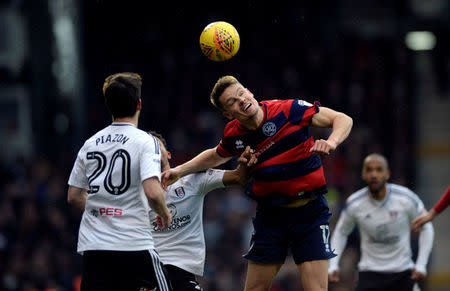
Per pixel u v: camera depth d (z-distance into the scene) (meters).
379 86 64.50
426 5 77.00
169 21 67.62
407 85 67.00
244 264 44.62
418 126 67.25
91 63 64.38
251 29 68.38
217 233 46.66
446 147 64.88
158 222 15.98
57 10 54.81
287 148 16.64
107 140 15.30
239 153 17.23
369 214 23.12
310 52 66.94
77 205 15.83
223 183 18.19
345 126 16.02
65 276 40.06
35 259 39.69
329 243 17.17
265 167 16.78
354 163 54.19
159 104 60.91
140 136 15.19
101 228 14.91
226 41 16.77
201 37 16.98
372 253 23.48
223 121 59.62
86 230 15.12
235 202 49.19
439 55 71.94
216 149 17.56
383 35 73.19
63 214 46.03
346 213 23.59
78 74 55.62
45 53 54.03
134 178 14.95
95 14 65.56
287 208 17.11
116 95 15.36
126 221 14.88
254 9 68.62
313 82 64.12
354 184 52.16
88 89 62.41
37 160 49.25
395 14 74.06
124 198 14.91
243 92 16.34
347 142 56.94
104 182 15.01
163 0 67.25
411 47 74.62
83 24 64.69
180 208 18.33
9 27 58.25
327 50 67.94
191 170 17.70
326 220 17.27
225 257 44.66
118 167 14.99
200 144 57.03
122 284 14.98
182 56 66.31
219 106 16.66
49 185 46.75
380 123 60.97
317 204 17.22
